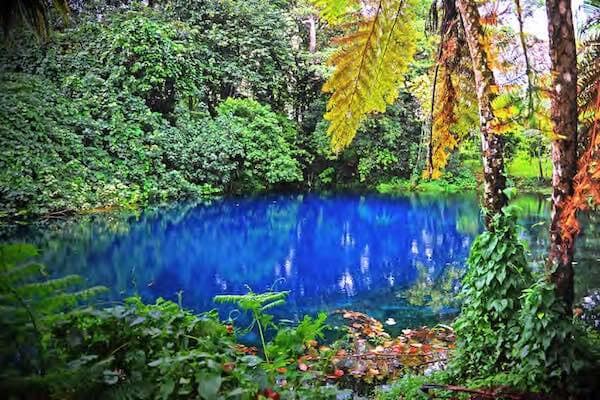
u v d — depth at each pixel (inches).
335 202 475.8
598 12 107.7
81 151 383.9
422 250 300.4
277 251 297.0
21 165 332.8
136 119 431.8
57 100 399.5
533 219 320.8
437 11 153.0
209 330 68.1
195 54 495.8
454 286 222.8
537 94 92.0
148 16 480.1
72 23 454.9
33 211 319.3
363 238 335.6
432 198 493.4
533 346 93.4
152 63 443.8
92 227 320.8
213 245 307.0
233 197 478.9
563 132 92.7
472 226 369.1
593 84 95.9
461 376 108.2
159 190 418.3
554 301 93.3
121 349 60.9
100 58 447.8
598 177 87.4
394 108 513.7
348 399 108.0
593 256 198.4
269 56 521.0
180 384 57.7
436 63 150.6
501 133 109.9
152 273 238.5
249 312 187.5
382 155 534.6
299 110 574.9
